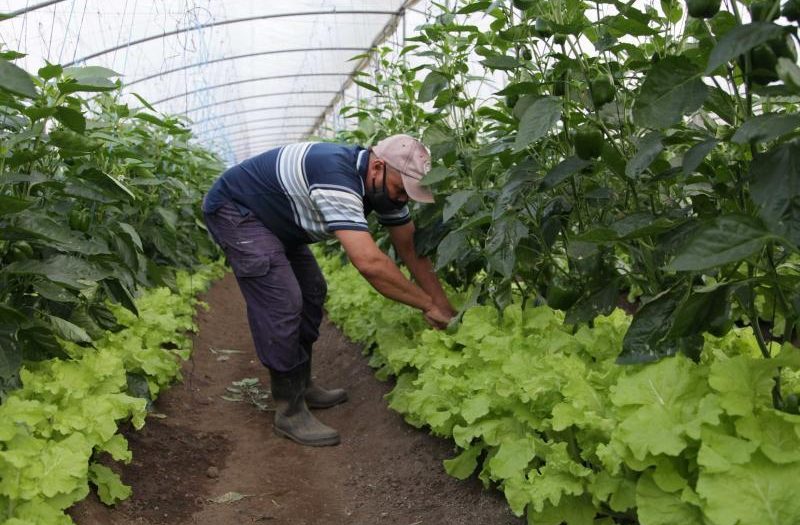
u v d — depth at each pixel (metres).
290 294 3.86
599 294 2.62
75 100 2.87
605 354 2.67
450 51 3.62
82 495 2.42
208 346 6.43
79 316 3.39
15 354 2.43
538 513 2.32
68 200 3.23
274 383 4.02
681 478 1.92
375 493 3.29
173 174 6.02
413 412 3.44
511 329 3.10
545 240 3.11
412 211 4.22
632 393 2.06
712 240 1.56
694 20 2.31
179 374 4.77
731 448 1.80
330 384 5.18
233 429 4.26
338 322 6.25
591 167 2.61
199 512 3.14
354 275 6.12
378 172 3.58
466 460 2.97
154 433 3.79
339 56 12.98
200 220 6.71
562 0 2.56
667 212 2.38
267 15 10.50
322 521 3.12
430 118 4.07
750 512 1.72
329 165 3.52
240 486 3.43
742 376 1.91
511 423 2.73
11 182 2.52
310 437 3.95
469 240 3.52
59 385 2.76
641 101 1.83
